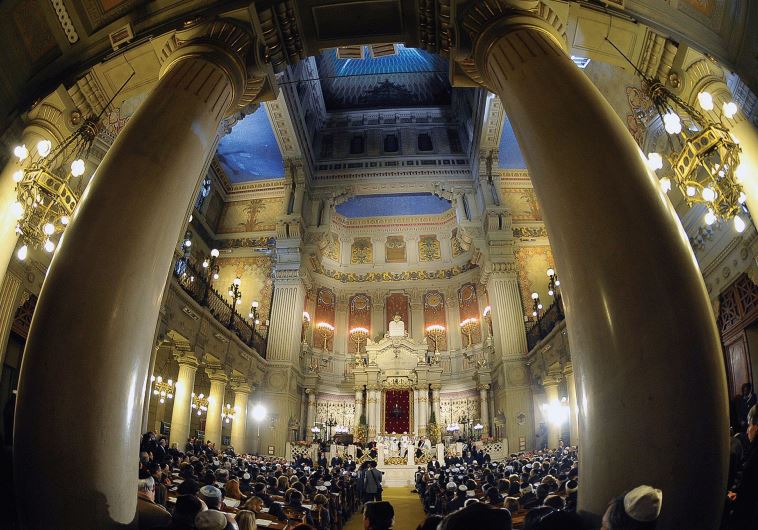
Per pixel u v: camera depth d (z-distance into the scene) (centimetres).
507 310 2081
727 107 534
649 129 1099
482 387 2212
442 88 2723
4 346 797
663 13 578
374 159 2559
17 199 612
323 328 2603
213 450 1398
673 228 365
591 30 618
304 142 2344
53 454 340
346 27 657
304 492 815
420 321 2639
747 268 952
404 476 1872
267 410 2044
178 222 462
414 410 2372
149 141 461
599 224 371
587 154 402
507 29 520
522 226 2259
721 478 302
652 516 196
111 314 383
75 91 675
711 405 309
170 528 298
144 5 635
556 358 1639
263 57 625
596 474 322
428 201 2730
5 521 357
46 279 394
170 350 1902
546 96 452
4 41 588
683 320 326
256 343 2047
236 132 2194
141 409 401
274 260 2322
